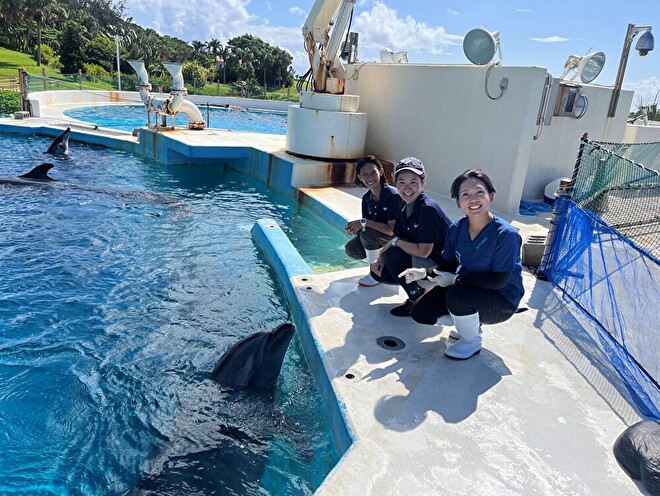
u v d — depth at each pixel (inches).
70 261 262.4
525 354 165.3
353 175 423.2
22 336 191.2
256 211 374.9
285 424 147.2
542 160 393.4
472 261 148.3
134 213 347.9
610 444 125.6
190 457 133.5
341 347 164.9
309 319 184.2
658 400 144.3
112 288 235.1
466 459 117.5
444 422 129.8
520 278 153.0
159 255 277.7
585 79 402.0
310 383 166.2
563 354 166.6
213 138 526.3
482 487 109.6
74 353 182.2
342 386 143.2
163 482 124.6
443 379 148.9
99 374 170.7
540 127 344.5
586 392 146.6
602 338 177.5
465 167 375.2
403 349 165.2
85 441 140.2
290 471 130.4
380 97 448.5
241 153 487.5
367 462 115.0
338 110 419.8
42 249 275.4
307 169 407.2
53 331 195.8
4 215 325.7
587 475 114.7
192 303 224.7
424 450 119.6
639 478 114.0
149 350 186.2
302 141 426.9
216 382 163.5
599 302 185.3
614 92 409.1
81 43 2400.3
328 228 339.6
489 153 356.2
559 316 193.3
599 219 192.4
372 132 463.2
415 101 411.8
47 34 3038.9
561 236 221.0
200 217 351.3
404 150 429.7
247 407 152.9
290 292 219.3
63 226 313.0
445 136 389.1
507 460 118.0
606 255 183.2
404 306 189.9
